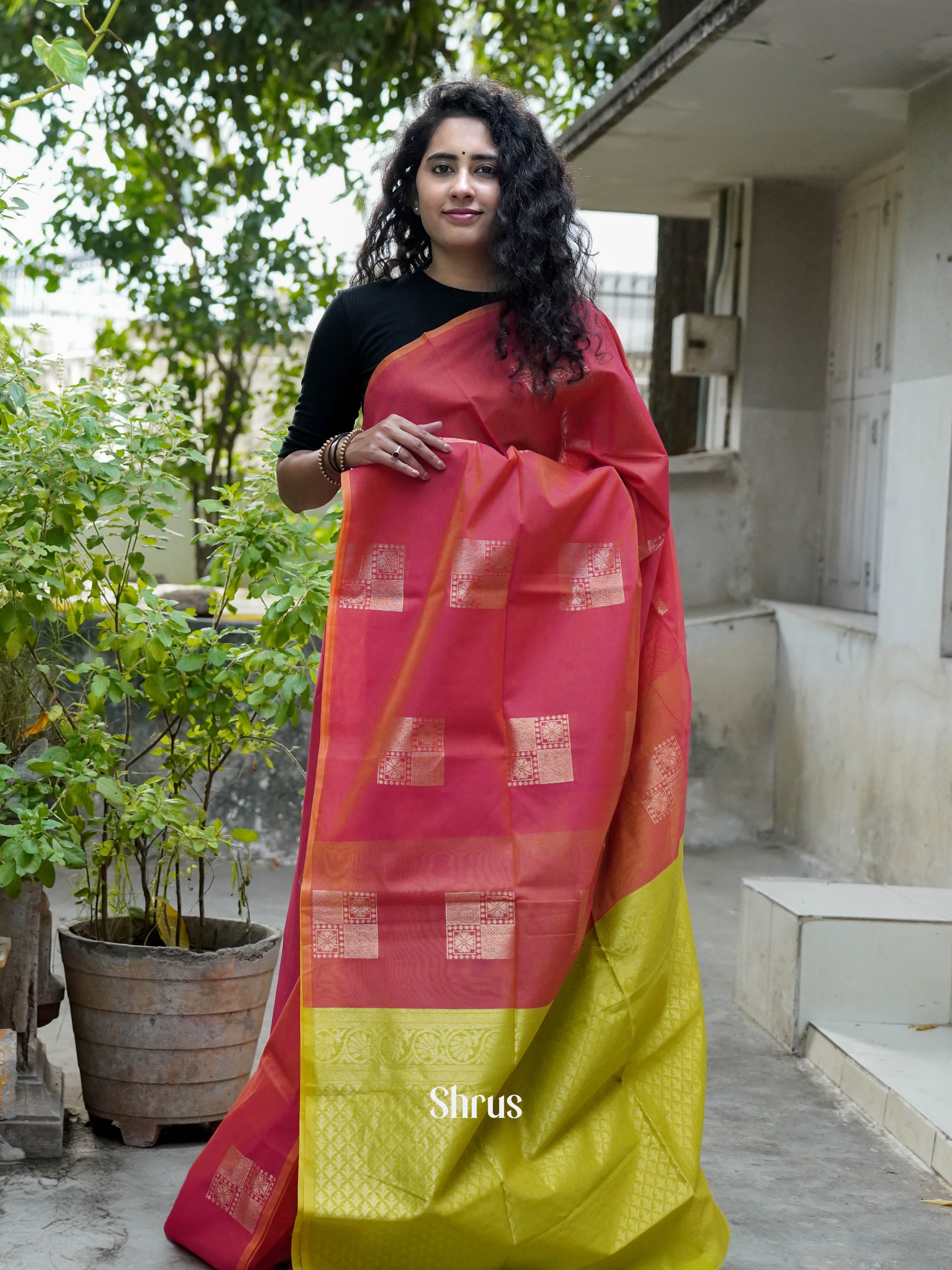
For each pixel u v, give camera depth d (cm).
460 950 226
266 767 591
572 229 241
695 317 717
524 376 233
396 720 229
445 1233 218
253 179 897
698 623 675
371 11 824
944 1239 268
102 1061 293
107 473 297
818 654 628
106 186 936
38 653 351
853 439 693
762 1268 251
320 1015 224
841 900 405
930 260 518
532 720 231
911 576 528
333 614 232
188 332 942
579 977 238
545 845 228
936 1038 371
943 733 496
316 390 250
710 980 459
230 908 507
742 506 726
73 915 482
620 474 244
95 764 305
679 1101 242
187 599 551
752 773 683
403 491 232
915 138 536
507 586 230
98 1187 272
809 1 476
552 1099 229
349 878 227
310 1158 219
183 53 838
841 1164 306
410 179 249
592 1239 225
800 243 721
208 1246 241
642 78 579
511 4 931
